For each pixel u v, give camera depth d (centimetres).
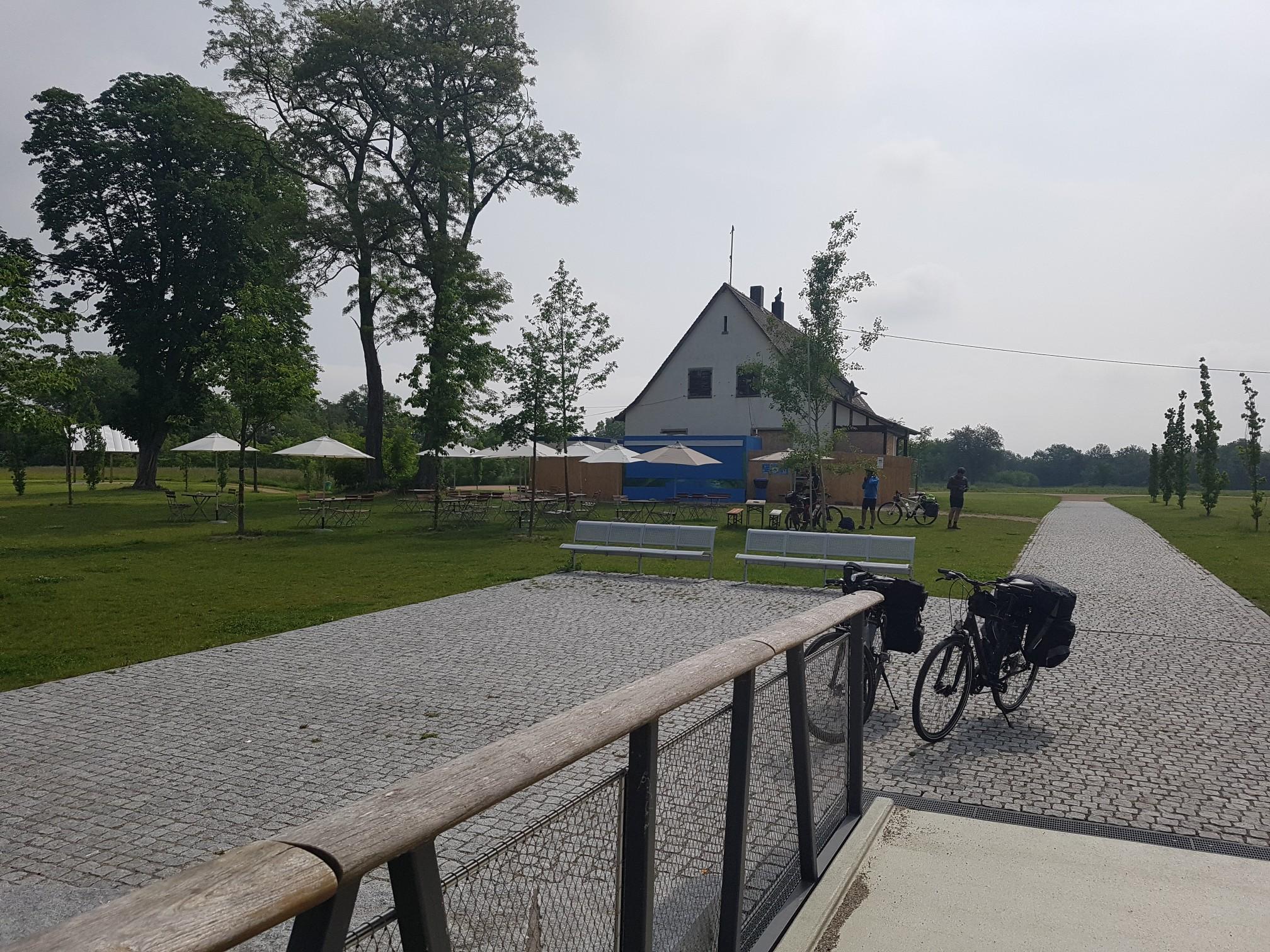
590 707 197
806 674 364
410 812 131
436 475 2405
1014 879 389
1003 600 660
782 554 1541
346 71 3447
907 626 660
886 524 2781
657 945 238
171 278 3825
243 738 619
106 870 420
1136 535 2427
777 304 4862
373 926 134
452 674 806
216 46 3444
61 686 756
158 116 3784
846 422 3938
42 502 3319
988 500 5303
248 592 1278
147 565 1588
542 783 529
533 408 2183
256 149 3750
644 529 1497
